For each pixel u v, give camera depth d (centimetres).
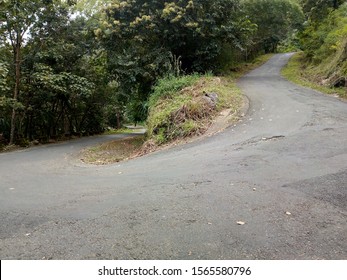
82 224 367
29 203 463
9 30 1492
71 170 761
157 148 887
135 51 1512
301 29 2709
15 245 324
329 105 1044
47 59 1720
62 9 1694
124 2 1480
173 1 1509
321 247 300
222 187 457
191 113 963
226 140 775
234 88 1396
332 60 1712
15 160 1027
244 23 1756
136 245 311
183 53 1661
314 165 524
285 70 2333
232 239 314
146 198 438
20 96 1708
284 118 907
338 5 2358
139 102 1597
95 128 2734
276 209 379
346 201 396
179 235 326
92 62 1848
